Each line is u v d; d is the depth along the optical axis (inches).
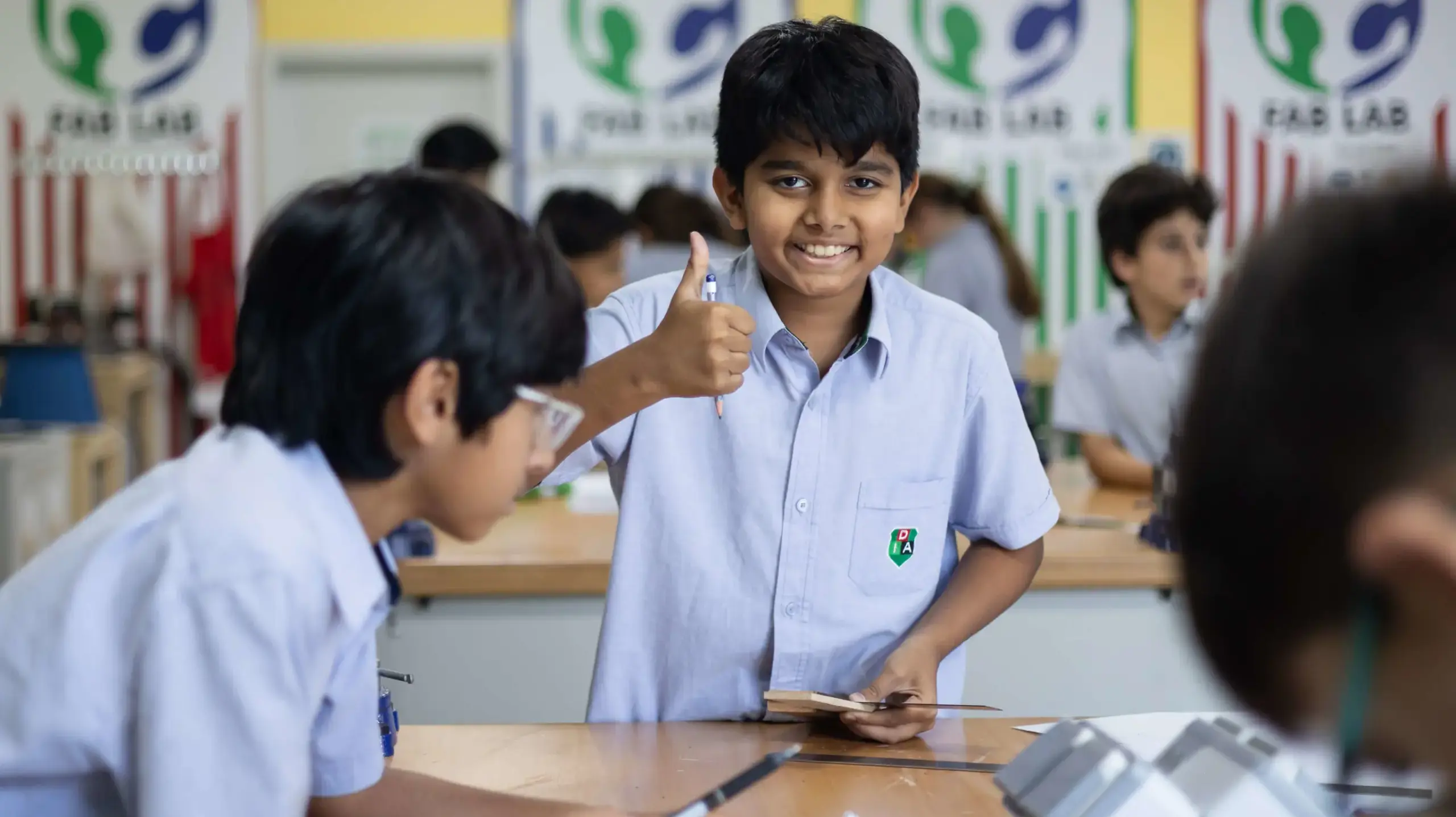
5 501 125.2
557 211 124.7
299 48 233.9
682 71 234.7
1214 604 17.1
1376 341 15.3
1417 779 19.1
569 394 47.5
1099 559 90.8
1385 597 15.7
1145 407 119.6
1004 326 171.0
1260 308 16.2
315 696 35.1
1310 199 16.8
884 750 50.0
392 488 35.7
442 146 135.3
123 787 33.8
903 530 56.3
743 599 55.6
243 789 32.3
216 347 236.2
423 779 41.9
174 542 32.9
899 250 181.5
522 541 96.9
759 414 55.5
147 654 32.4
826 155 50.6
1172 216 115.3
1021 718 54.8
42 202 234.5
